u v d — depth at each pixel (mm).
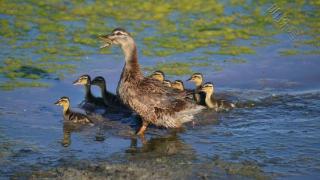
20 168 13062
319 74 19688
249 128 15547
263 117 16312
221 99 17281
